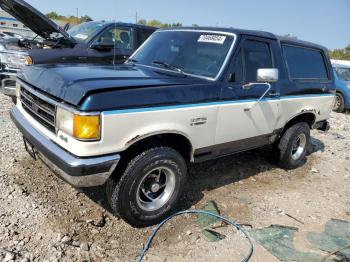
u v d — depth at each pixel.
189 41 4.54
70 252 3.20
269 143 5.18
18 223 3.47
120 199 3.46
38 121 3.69
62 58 6.68
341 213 4.54
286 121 5.25
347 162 6.62
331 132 8.87
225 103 4.08
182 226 3.81
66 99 3.17
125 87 3.31
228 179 5.12
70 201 3.96
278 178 5.45
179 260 3.29
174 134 3.72
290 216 4.30
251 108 4.45
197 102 3.79
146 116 3.36
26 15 6.81
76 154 3.11
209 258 3.36
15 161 4.69
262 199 4.65
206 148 4.10
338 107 12.88
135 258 3.27
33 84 3.72
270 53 4.82
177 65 4.36
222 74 4.07
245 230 3.88
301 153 5.86
